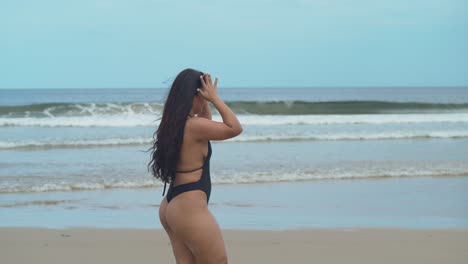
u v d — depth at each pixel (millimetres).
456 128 24078
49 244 6379
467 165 13758
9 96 100875
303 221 8008
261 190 10609
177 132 3463
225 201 9562
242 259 5742
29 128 22641
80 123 23859
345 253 6027
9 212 8570
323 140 19641
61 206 9109
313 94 106125
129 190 10578
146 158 14734
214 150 16484
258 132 21641
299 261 5676
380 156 15359
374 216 8469
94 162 14016
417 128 23938
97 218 8172
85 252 6012
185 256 3619
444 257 5867
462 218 8398
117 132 21281
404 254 5984
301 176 12055
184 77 3574
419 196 10234
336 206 9258
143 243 6465
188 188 3461
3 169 12820
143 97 87375
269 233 7070
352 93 112562
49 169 12859
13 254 5910
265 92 123812
